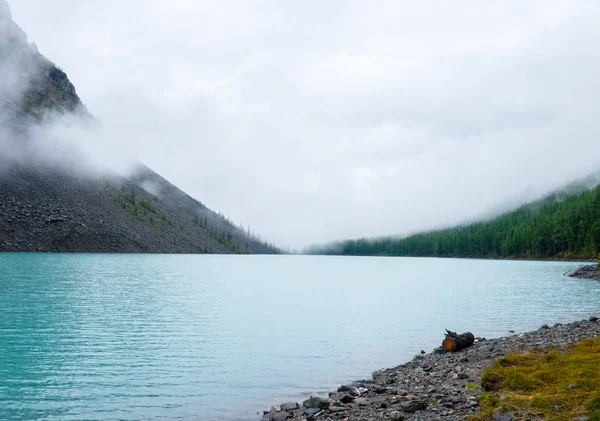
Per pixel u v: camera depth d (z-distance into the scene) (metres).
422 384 20.55
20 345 29.84
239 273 121.31
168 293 64.19
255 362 26.88
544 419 13.05
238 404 19.33
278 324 40.88
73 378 22.58
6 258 121.94
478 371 22.03
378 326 40.47
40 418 17.06
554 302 59.84
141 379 22.73
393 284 93.38
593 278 106.44
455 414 15.11
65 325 37.09
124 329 36.31
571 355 20.12
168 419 17.33
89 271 93.19
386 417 15.49
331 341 33.56
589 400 13.39
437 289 80.56
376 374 23.44
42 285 65.12
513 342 29.05
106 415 17.56
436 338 35.12
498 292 74.50
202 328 37.91
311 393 21.11
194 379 23.00
